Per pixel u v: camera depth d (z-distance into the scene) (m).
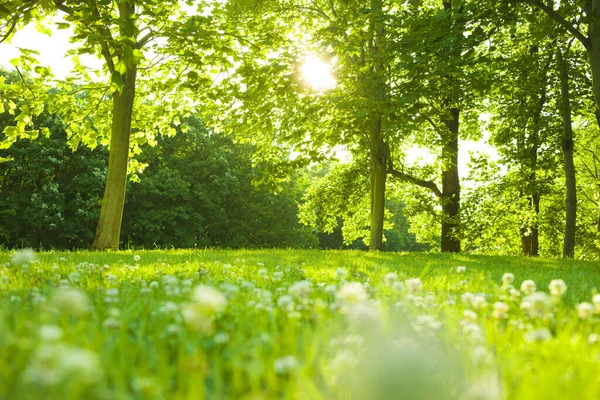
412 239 60.81
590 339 2.10
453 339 2.14
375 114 12.31
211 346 1.87
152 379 1.37
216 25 13.73
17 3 9.35
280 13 18.36
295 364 1.45
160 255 8.92
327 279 4.76
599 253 27.38
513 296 3.44
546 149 20.56
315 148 15.80
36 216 30.70
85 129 15.39
